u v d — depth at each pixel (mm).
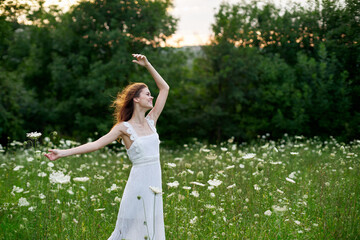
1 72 19688
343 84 18219
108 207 5000
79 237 3777
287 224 4117
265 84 21062
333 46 19047
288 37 21359
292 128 18484
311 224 4254
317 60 20109
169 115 23375
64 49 22609
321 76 18469
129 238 3555
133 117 3740
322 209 4652
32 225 4145
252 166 6113
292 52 21250
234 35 22500
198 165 7301
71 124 23516
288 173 6461
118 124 3656
